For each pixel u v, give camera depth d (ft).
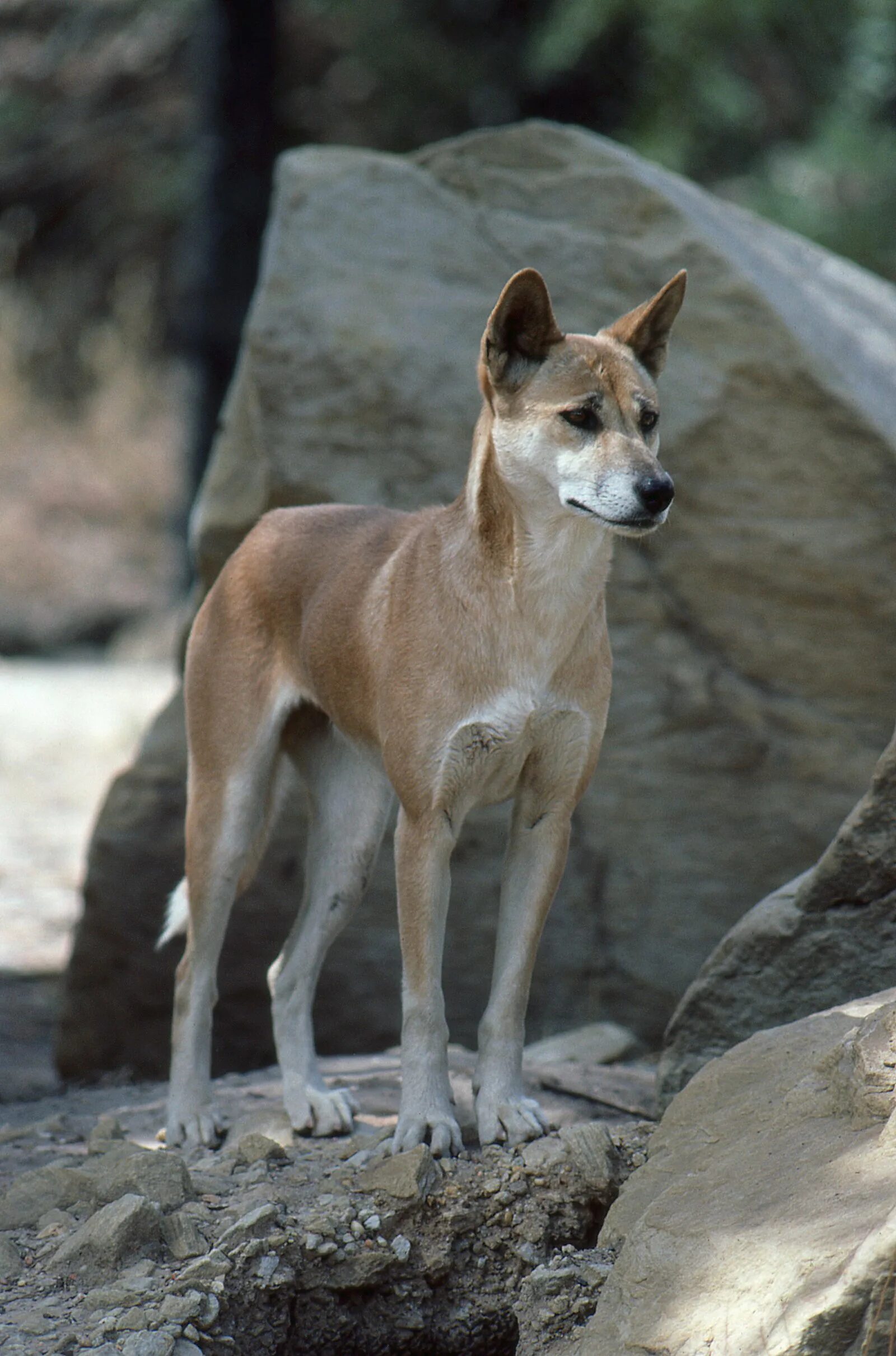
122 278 130.93
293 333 35.22
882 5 78.18
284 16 93.97
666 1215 18.95
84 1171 22.90
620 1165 22.35
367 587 24.57
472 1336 21.97
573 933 34.68
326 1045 35.32
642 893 34.42
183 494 96.48
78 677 94.38
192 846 26.27
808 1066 20.39
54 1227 21.95
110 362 130.31
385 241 35.94
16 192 123.54
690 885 34.27
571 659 22.93
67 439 126.72
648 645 34.42
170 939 27.78
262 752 26.20
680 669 34.30
